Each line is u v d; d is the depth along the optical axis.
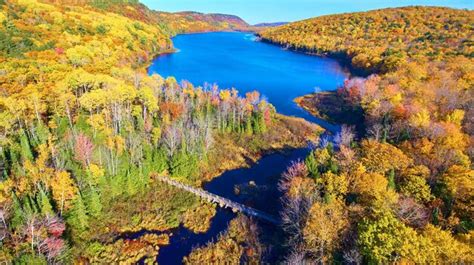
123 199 65.44
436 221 47.00
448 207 51.25
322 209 48.41
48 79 91.50
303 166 66.56
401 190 54.62
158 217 62.12
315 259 47.12
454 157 60.91
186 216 63.16
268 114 105.94
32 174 57.00
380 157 61.22
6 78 85.56
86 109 84.00
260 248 53.97
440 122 77.69
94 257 51.59
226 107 101.12
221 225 61.56
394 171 59.75
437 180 56.47
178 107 95.75
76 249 51.66
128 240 56.12
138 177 68.50
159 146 79.69
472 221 45.69
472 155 65.56
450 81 112.44
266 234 57.88
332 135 105.31
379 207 47.81
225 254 53.34
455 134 69.75
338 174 60.09
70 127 76.06
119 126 80.00
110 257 52.22
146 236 57.31
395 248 39.75
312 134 104.81
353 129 104.62
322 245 46.56
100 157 65.19
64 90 83.38
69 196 55.84
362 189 53.16
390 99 103.75
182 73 183.25
